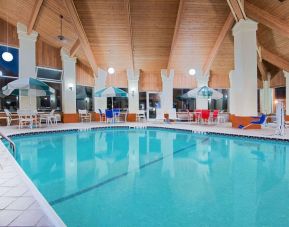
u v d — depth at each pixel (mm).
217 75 14852
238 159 5477
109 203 3027
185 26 10758
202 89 11578
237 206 2924
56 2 9227
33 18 10219
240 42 9289
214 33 11234
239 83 9547
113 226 2449
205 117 12031
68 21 10094
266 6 8180
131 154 6105
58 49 12719
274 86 13711
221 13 9992
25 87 8945
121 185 3715
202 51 12594
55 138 8562
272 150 6438
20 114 9750
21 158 5609
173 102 14953
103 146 7230
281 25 8227
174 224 2486
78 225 2471
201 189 3549
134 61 13500
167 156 5848
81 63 13734
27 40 11094
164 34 11281
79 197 3221
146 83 14734
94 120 14398
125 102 15148
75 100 13172
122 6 9562
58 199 3154
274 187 3615
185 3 9422
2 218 2014
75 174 4316
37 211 2156
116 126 11375
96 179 4031
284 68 11203
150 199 3152
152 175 4246
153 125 11539
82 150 6629
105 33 11109
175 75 14703
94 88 14242
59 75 12891
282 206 2924
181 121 14398
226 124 12156
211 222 2525
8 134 7848
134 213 2754
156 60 13438
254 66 9211
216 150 6543
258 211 2795
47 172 4453
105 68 14016
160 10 9820
